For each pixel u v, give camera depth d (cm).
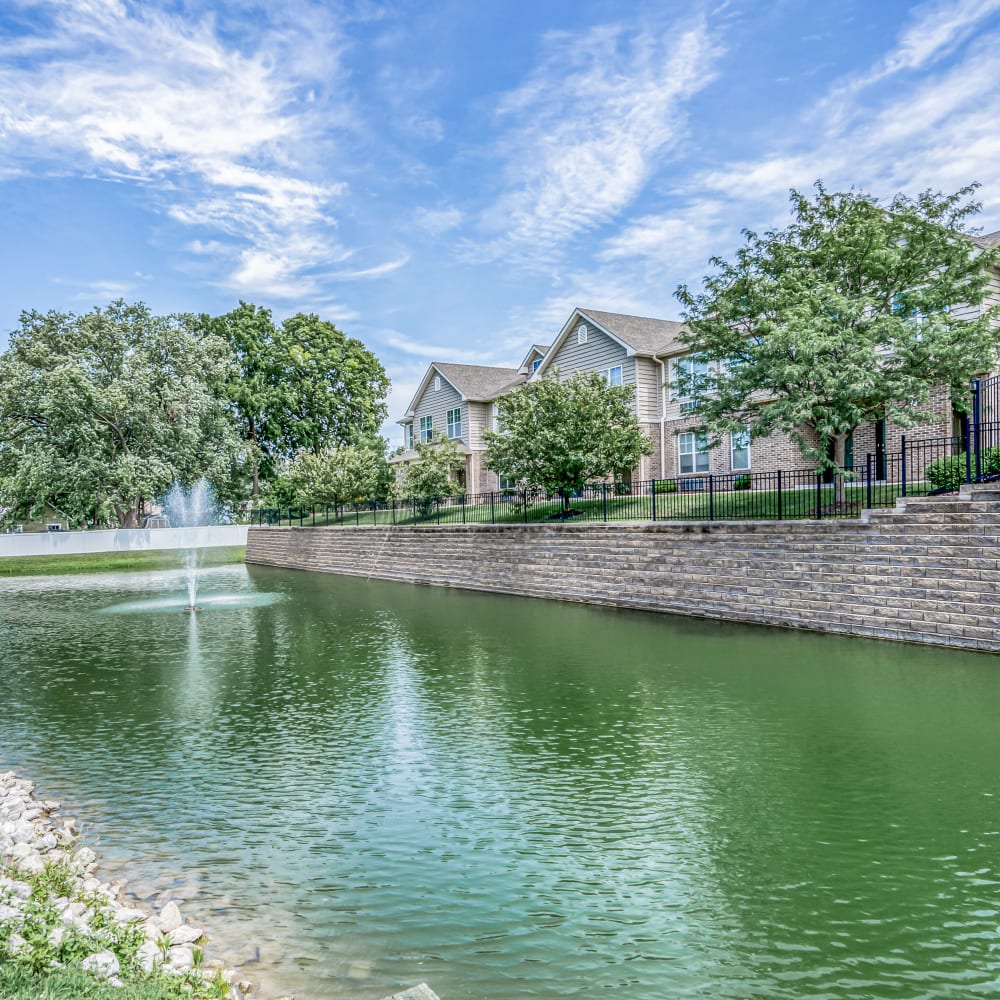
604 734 959
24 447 4319
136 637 1803
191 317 5038
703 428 1988
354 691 1223
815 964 490
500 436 2728
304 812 747
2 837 661
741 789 774
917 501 1360
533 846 664
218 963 489
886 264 1720
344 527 3647
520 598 2350
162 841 686
